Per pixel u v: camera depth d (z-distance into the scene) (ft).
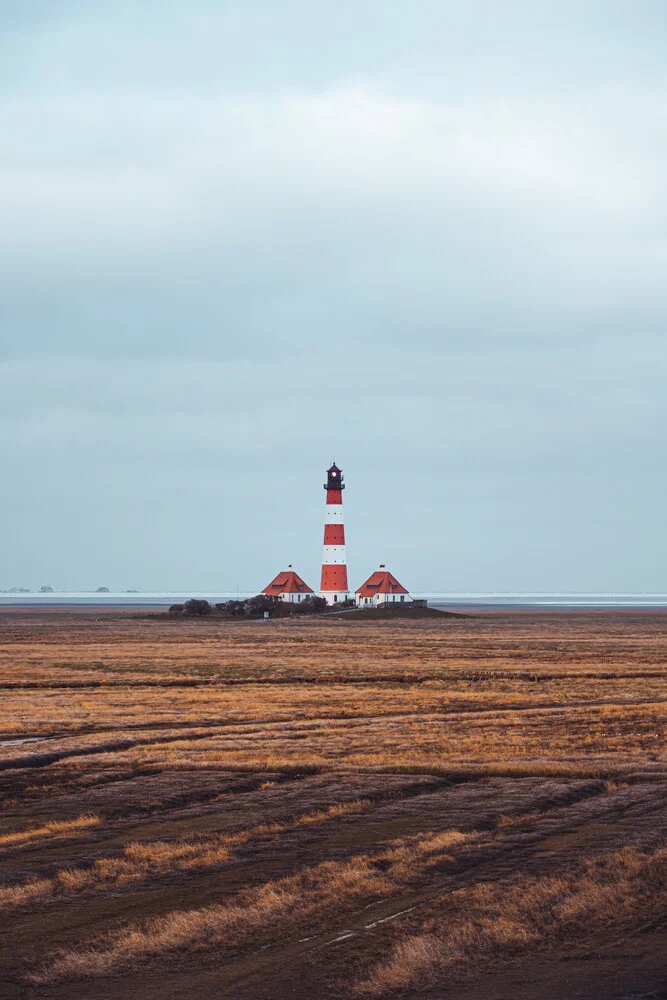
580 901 106.73
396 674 447.42
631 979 85.81
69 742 237.04
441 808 158.40
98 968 90.94
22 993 85.25
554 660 534.78
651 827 141.69
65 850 135.23
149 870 123.75
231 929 100.78
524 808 157.28
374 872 120.16
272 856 129.90
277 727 268.41
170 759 210.38
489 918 102.42
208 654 572.51
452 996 83.35
